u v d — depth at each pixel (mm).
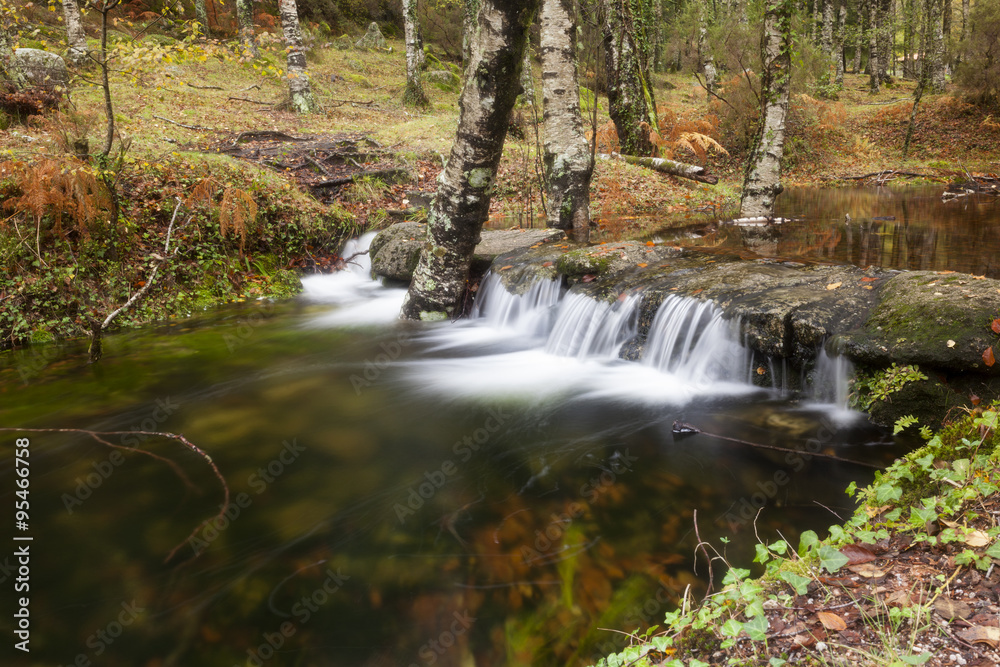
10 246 6109
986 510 1996
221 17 21203
